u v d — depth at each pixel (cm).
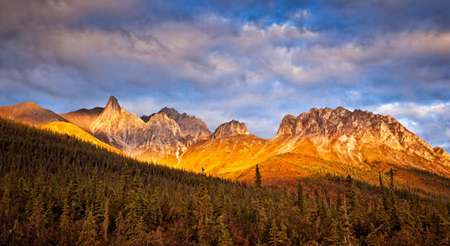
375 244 11025
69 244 10025
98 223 11650
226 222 12556
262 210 12938
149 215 12688
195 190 19238
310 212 13775
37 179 14575
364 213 13612
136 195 13025
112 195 13725
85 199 13200
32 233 10325
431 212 13312
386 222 12612
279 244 10875
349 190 17862
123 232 11062
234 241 11612
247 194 18238
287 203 15825
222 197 15175
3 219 10888
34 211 11169
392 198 15000
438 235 11481
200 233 11269
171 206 13838
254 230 12400
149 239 10900
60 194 13312
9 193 13075
